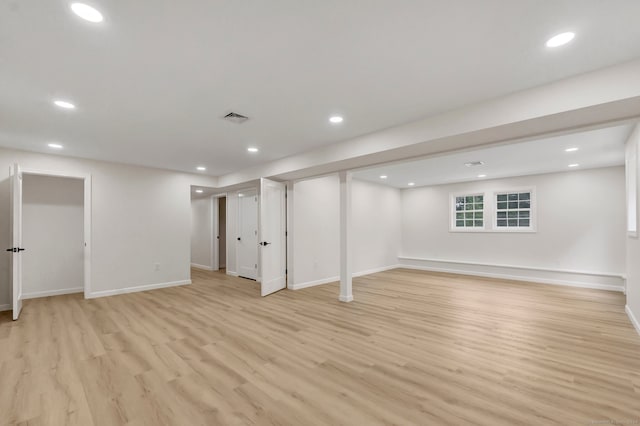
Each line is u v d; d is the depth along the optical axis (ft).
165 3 5.12
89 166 16.88
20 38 6.01
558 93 8.02
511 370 8.22
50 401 6.86
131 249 18.25
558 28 5.92
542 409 6.48
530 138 9.96
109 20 5.52
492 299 16.02
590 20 5.66
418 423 6.06
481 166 18.56
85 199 16.69
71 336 10.84
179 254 20.30
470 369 8.29
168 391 7.27
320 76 7.81
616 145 13.61
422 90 8.61
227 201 24.98
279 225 18.78
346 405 6.68
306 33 6.07
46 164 15.52
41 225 16.92
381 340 10.39
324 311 13.92
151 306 14.90
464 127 9.67
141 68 7.29
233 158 16.76
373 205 25.35
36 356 9.18
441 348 9.70
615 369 8.23
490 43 6.43
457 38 6.26
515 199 22.62
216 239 27.14
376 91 8.66
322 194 21.02
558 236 20.45
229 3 5.16
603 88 7.40
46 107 9.49
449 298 16.26
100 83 8.00
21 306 14.39
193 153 15.60
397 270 26.40
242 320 12.65
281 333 11.10
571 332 11.03
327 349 9.67
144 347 9.86
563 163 17.67
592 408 6.50
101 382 7.67
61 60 6.87
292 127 11.61
